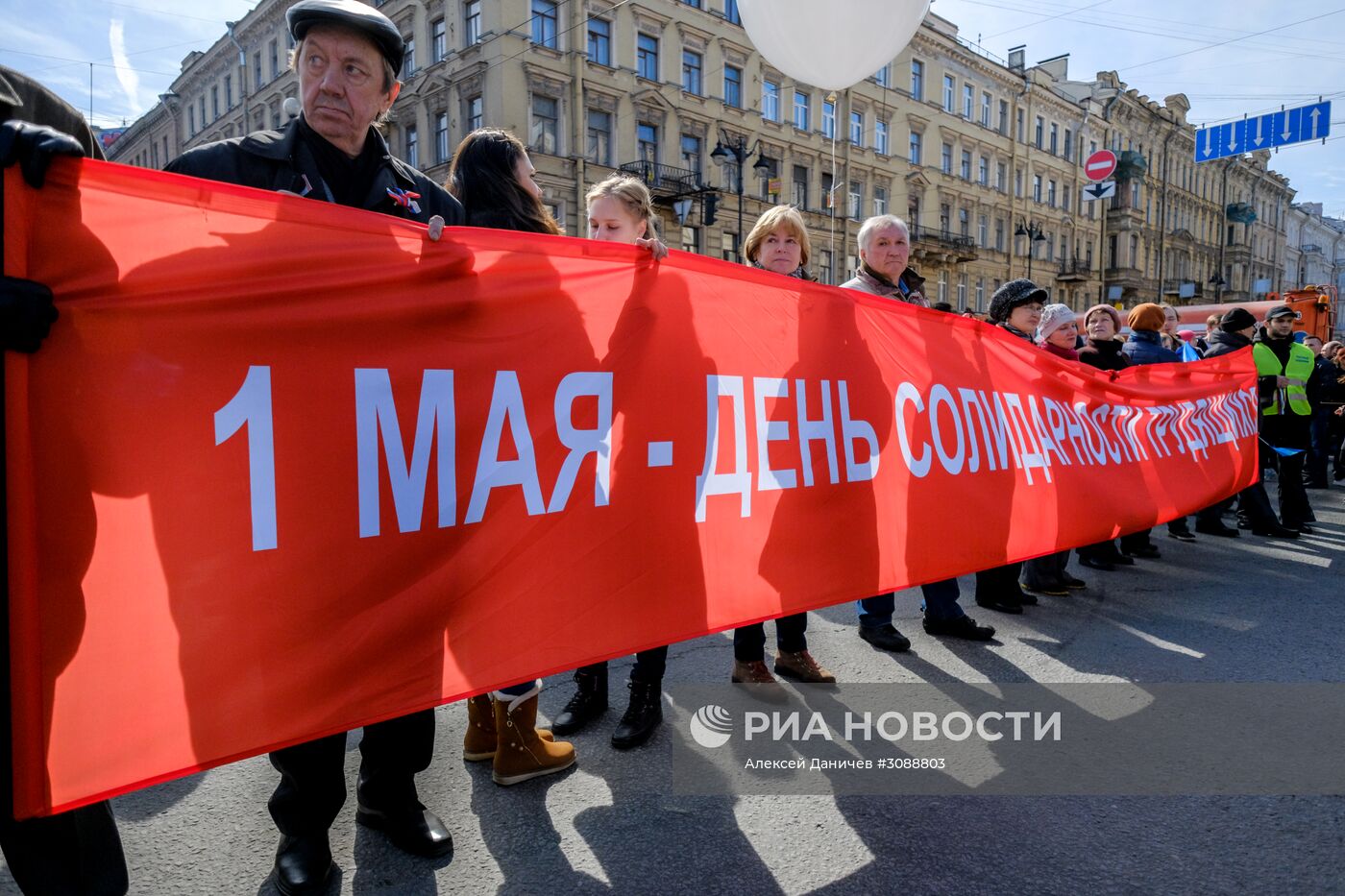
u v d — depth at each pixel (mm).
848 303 2625
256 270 1385
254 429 1384
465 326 1676
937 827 2064
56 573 1182
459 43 19031
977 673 3158
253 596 1381
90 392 1212
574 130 19078
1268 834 2029
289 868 1746
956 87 30859
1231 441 5062
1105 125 39688
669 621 2049
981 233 33094
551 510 1815
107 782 1228
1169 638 3600
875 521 2627
